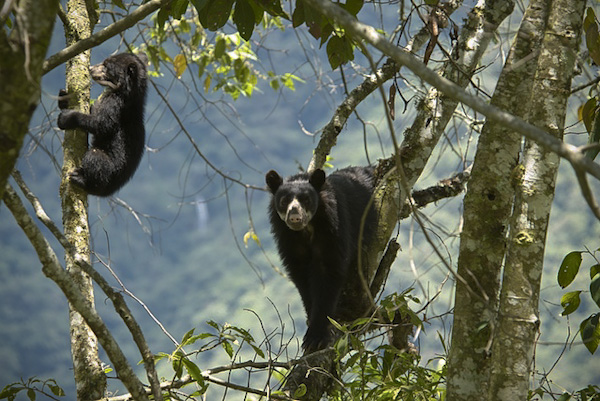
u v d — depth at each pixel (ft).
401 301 24.71
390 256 32.22
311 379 29.27
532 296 20.71
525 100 24.20
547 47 21.48
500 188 23.70
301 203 34.58
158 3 24.26
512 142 23.81
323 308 34.53
